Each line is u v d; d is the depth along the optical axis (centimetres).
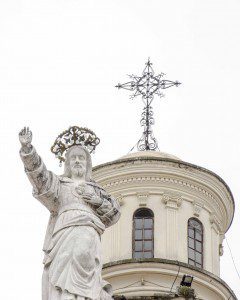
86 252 2988
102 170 7112
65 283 2952
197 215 7112
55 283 2959
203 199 7156
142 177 7088
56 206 3109
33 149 3011
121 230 6981
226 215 7331
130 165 7088
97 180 7131
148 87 7650
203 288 6794
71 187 3123
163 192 7081
